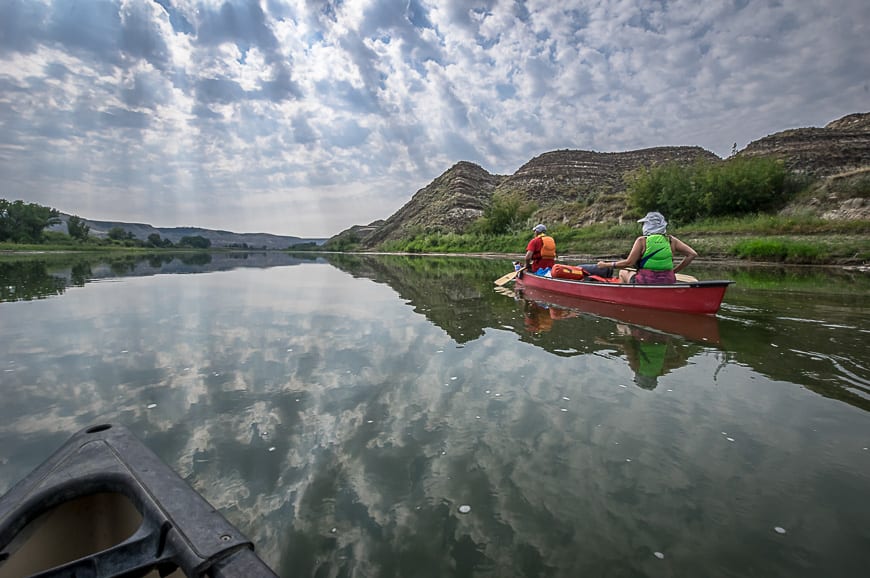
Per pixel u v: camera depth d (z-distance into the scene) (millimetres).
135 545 1112
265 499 1919
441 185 73875
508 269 17641
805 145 38438
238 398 3109
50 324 5734
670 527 1754
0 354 4254
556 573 1512
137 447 1570
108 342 4754
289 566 1541
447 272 15805
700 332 5023
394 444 2434
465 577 1491
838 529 1736
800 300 6945
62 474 1369
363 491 1991
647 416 2783
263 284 11219
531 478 2100
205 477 2086
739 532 1724
